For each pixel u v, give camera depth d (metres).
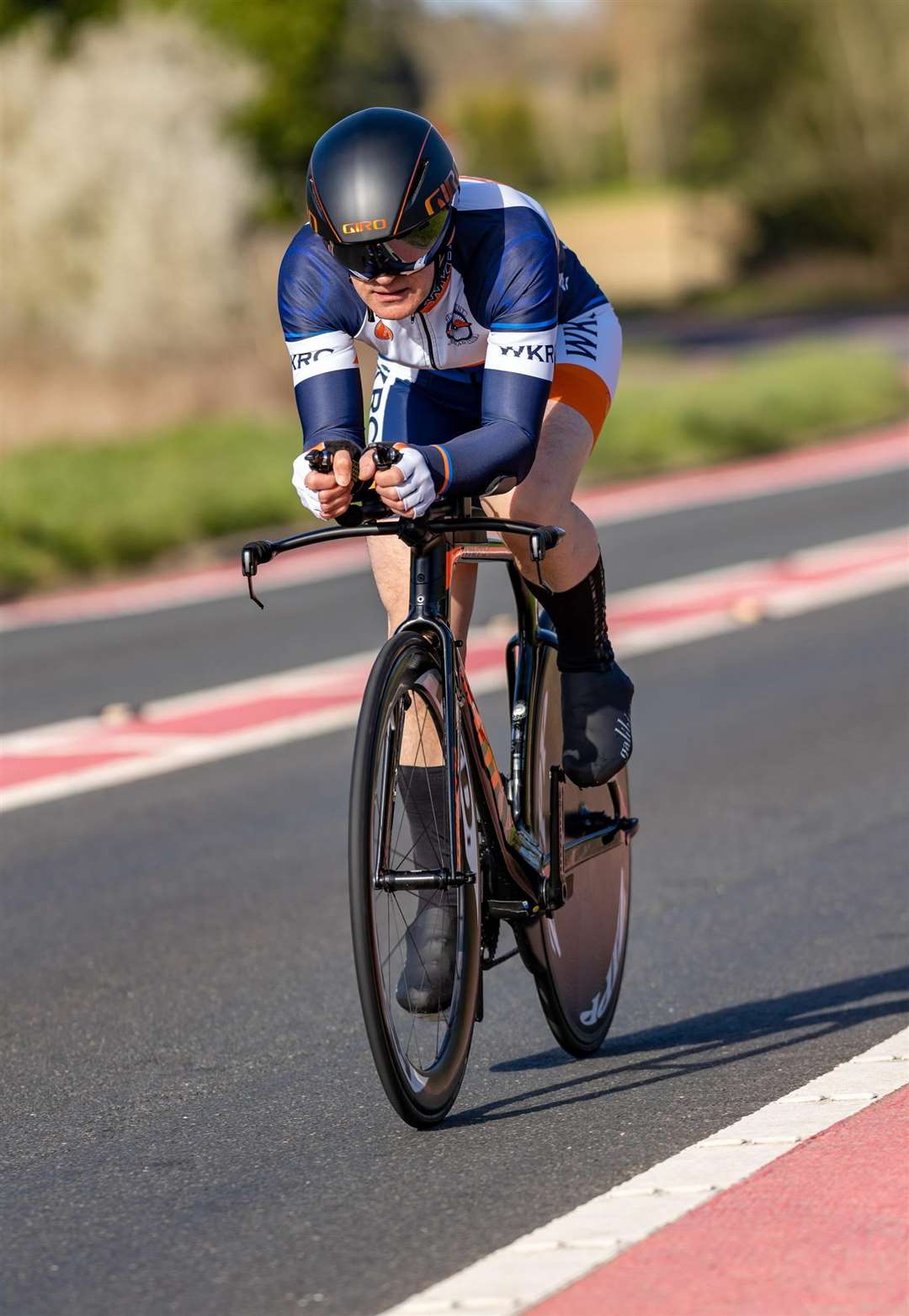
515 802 10.14
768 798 18.31
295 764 20.78
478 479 8.78
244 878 16.02
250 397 60.88
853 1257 7.20
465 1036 9.59
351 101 95.81
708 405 59.06
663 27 152.25
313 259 9.38
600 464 52.72
